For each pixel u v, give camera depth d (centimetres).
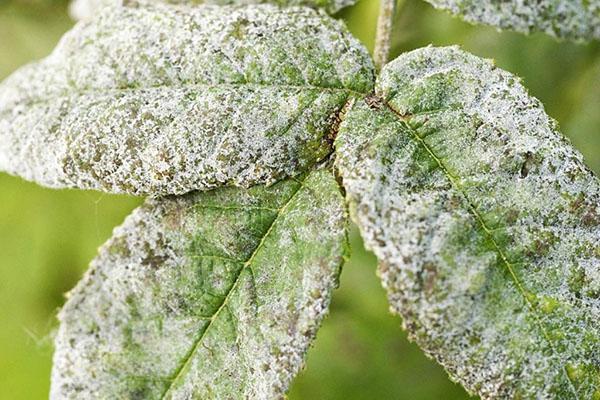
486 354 18
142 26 19
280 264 18
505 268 18
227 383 19
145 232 19
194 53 19
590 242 18
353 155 18
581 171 18
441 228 18
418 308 17
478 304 18
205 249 19
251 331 18
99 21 20
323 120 19
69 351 19
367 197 18
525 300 18
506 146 18
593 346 18
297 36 19
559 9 19
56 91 19
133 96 19
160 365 19
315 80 19
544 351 18
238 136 18
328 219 18
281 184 19
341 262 18
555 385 18
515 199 18
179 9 20
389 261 17
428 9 22
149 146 19
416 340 17
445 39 22
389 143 18
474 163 18
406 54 19
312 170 19
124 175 19
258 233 19
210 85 19
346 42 19
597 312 18
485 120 18
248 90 19
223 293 19
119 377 19
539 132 18
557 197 18
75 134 19
